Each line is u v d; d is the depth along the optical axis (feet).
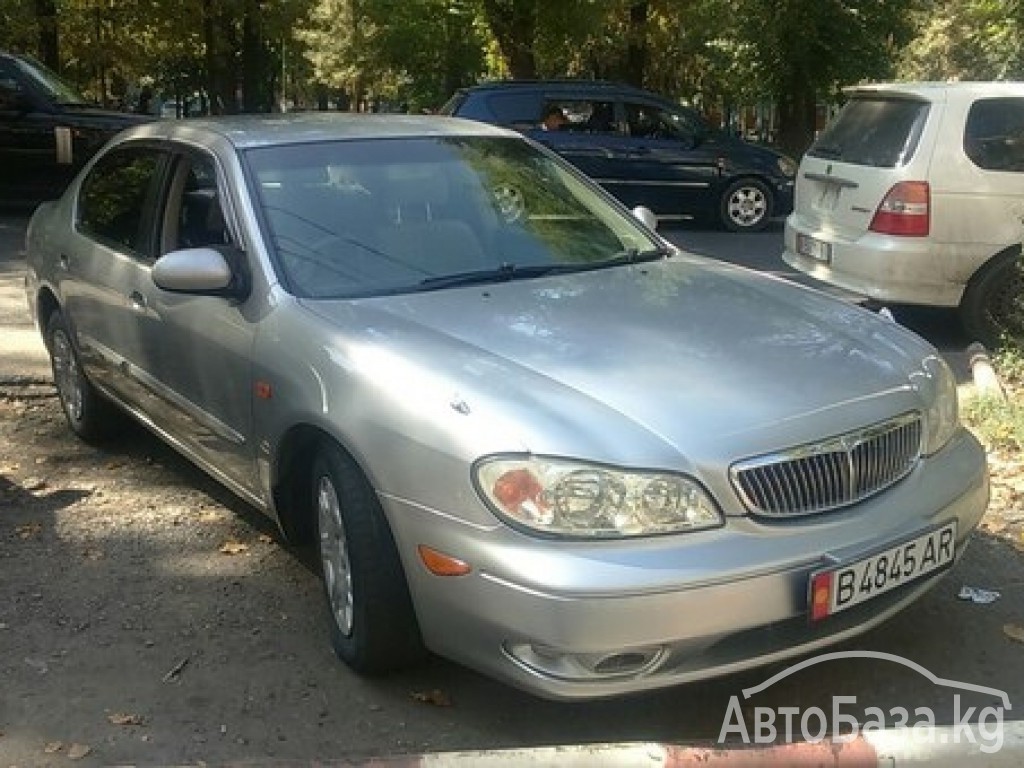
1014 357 22.63
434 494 10.21
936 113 24.39
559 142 47.91
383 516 10.91
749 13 66.23
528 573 9.53
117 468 18.08
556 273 13.99
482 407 10.21
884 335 12.69
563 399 10.25
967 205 24.26
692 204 48.85
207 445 14.51
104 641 12.57
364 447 10.85
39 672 11.91
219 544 15.16
